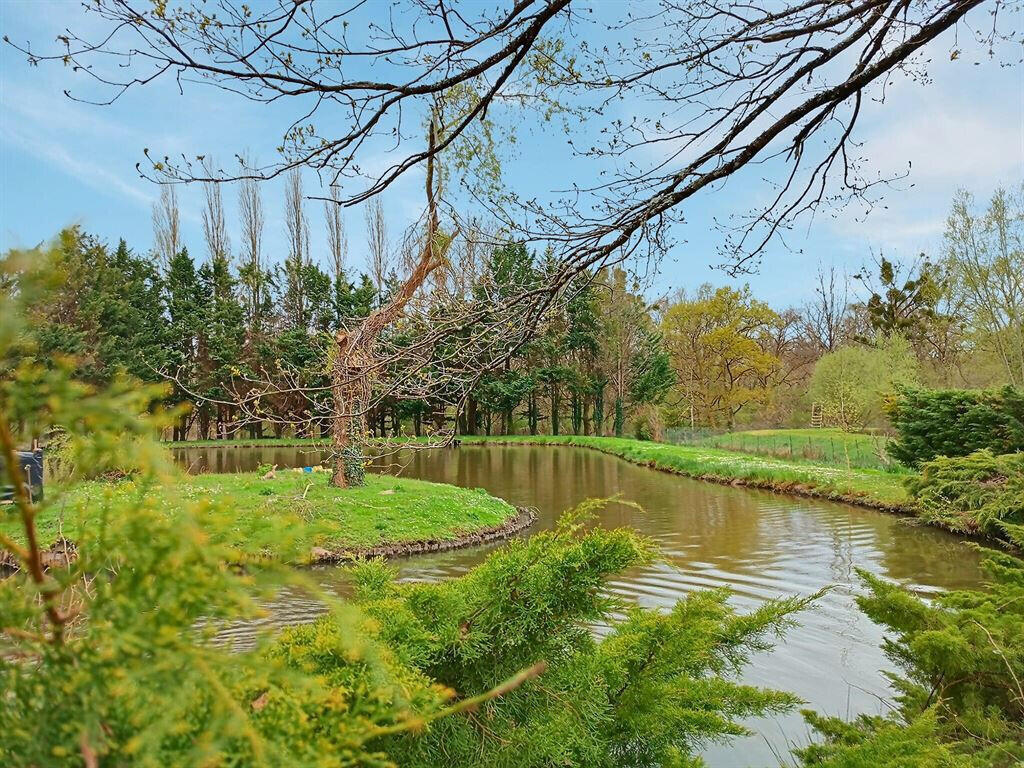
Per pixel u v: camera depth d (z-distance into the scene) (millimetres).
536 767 1905
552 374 44438
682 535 13727
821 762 2576
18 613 630
